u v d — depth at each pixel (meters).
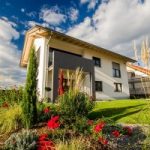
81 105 7.09
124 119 7.42
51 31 14.80
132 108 9.68
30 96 6.05
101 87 20.00
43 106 7.35
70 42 17.03
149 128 4.18
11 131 5.40
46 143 4.11
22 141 4.21
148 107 4.25
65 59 14.65
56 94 13.07
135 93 28.05
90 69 16.25
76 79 7.75
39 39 16.95
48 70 15.27
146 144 4.04
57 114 6.87
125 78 23.59
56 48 17.12
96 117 8.23
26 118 5.77
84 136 4.89
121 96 22.11
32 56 6.46
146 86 4.19
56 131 5.14
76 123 5.74
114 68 22.61
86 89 16.23
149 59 3.93
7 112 5.96
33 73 6.28
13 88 8.37
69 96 7.19
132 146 4.62
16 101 7.53
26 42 18.64
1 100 7.78
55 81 13.43
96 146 4.32
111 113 8.84
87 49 19.23
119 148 4.50
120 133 5.54
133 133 5.62
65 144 4.16
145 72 4.07
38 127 5.75
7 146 4.14
